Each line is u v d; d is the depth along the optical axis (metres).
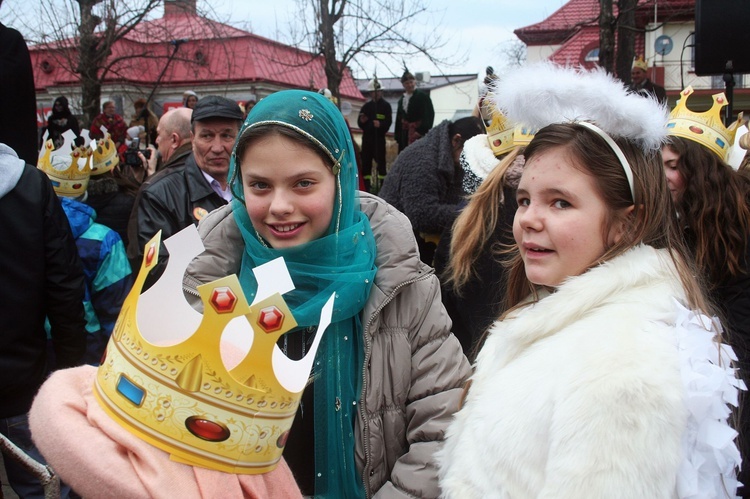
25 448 2.85
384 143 11.70
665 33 16.22
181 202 3.62
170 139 4.45
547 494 1.25
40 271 2.78
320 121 1.77
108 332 3.39
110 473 1.22
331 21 11.46
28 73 3.24
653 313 1.38
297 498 1.42
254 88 17.48
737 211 2.65
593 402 1.25
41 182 2.81
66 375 1.46
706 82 16.30
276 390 1.29
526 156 1.57
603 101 1.52
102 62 12.79
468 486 1.45
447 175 4.03
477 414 1.50
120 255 3.41
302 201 1.76
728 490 1.40
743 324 2.52
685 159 2.75
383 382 1.85
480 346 2.73
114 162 4.47
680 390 1.25
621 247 1.48
